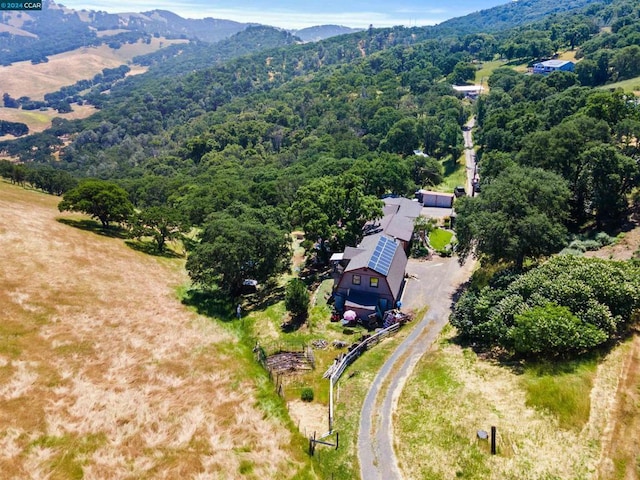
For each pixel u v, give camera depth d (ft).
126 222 266.77
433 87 612.29
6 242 197.67
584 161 184.96
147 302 180.65
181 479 88.22
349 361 131.85
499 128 346.13
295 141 621.72
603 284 112.78
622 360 100.58
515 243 143.43
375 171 281.74
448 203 286.46
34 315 148.36
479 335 125.49
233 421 108.58
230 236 186.39
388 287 159.33
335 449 96.58
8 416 100.22
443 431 94.63
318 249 218.79
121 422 104.73
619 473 75.20
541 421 89.97
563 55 609.83
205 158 613.11
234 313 179.93
